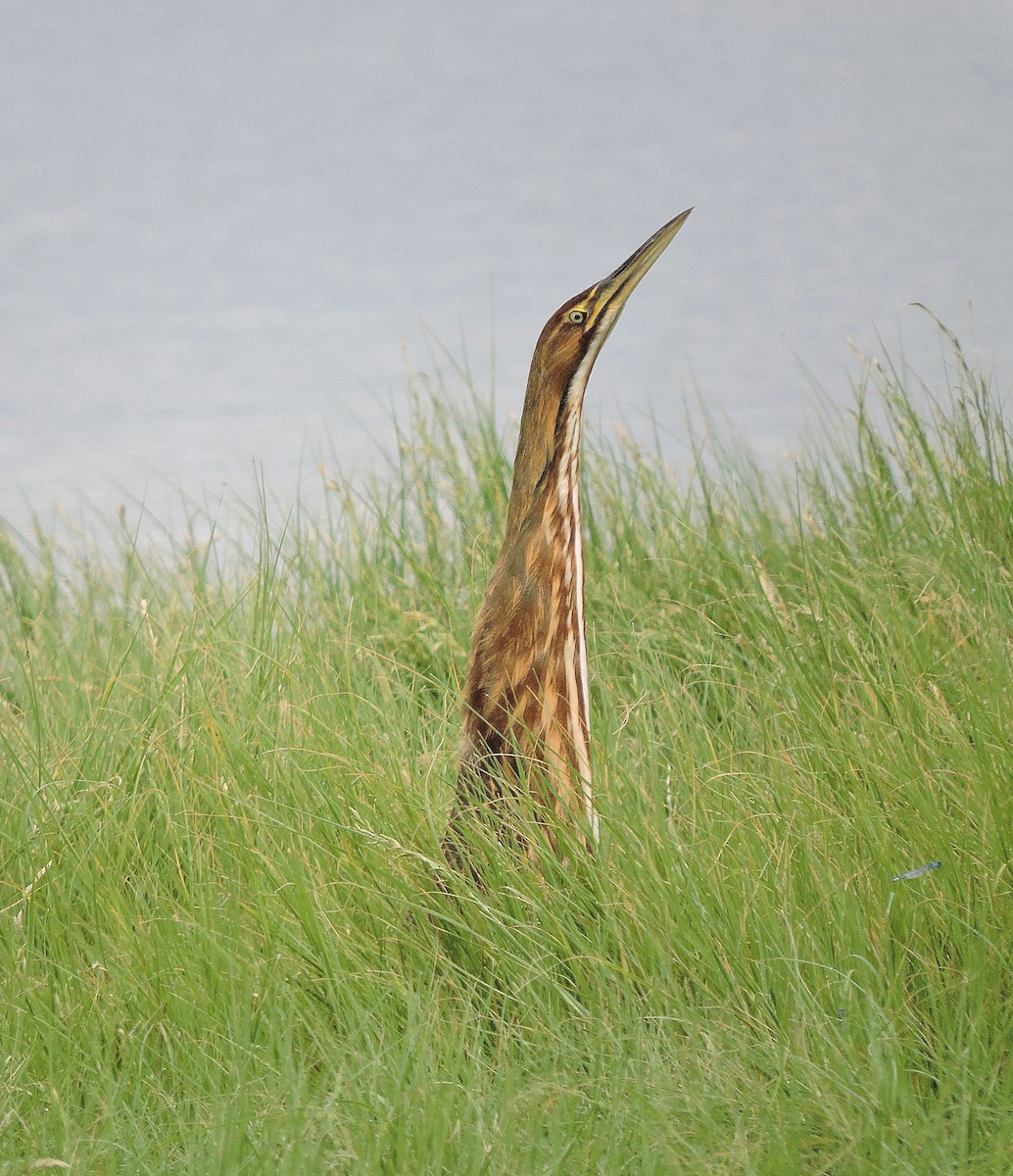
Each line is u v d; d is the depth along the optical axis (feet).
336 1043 48.34
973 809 54.08
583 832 54.19
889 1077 44.68
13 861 58.85
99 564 92.38
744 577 77.41
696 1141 43.27
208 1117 46.06
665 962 49.39
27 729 68.28
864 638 68.59
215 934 52.54
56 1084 47.78
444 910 53.26
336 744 62.13
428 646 75.92
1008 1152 41.47
